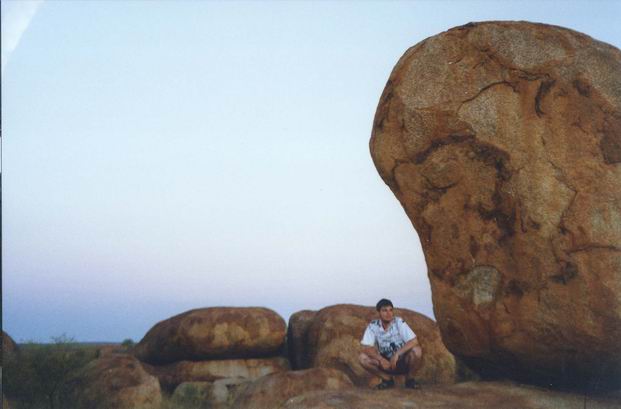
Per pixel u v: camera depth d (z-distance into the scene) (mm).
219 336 14148
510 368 6863
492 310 6535
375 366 6762
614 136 6230
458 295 6754
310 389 8352
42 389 10102
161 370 14188
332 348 12656
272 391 8398
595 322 6031
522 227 6375
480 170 6562
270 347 14508
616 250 6035
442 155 6664
